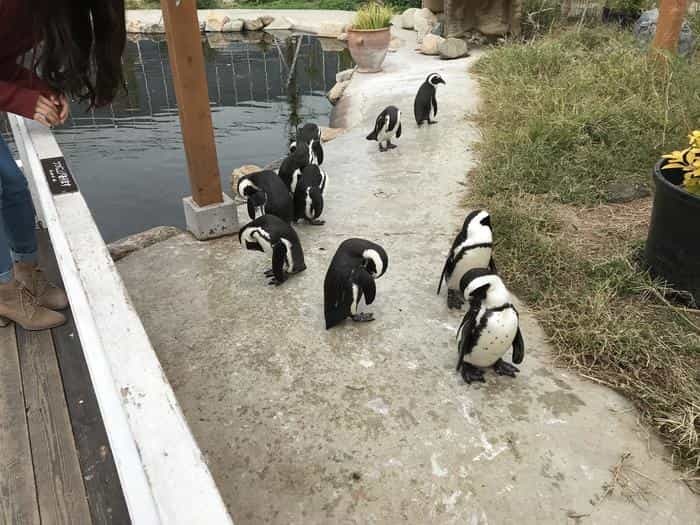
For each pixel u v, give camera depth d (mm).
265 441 2635
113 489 2027
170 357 3209
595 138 5668
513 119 6406
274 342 3301
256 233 3678
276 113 9766
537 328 3369
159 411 1378
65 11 1618
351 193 5328
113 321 1670
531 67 8031
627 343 3070
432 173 5691
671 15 6434
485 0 11633
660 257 3574
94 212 6289
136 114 9758
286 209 4359
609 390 2887
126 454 1301
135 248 4410
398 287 3816
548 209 4582
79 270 1906
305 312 3568
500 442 2590
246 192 4398
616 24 9758
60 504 1977
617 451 2535
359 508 2305
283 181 4805
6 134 4930
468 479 2414
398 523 2238
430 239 4418
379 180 5598
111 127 9109
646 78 6289
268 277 3957
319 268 4059
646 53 6992
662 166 3746
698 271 3361
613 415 2729
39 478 2070
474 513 2268
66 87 1763
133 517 1178
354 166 6016
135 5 20766
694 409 2635
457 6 11688
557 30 10359
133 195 6688
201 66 3914
